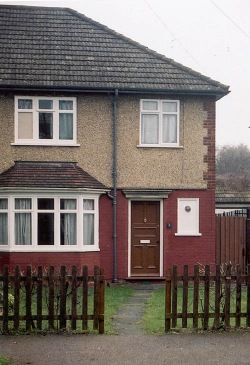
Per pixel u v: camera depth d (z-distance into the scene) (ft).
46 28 67.10
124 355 28.04
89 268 59.00
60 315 32.48
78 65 63.00
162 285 58.54
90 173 61.31
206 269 33.09
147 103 62.75
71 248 58.34
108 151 61.52
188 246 61.77
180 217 62.08
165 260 61.46
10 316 32.17
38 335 31.76
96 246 60.03
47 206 58.44
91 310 38.63
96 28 68.13
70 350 28.86
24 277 32.24
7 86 59.26
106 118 61.72
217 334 32.27
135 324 36.14
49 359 27.27
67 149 61.21
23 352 28.40
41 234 58.34
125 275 61.00
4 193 58.03
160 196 61.41
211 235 62.08
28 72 61.11
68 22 68.23
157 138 62.75
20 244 58.23
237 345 29.99
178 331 32.83
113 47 66.13
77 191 58.13
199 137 62.75
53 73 61.36
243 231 62.90
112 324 35.88
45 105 61.46
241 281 33.45
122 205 61.41
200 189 62.34
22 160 60.44
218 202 93.56
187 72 63.98
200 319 35.42
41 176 58.59
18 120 60.85
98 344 30.09
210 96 62.80
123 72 62.85
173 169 62.18
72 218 59.11
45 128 61.41
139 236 61.87
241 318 36.78
